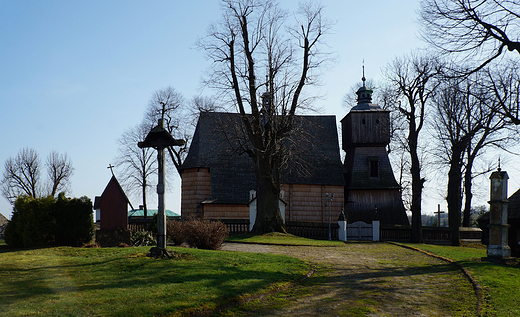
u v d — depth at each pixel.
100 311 8.21
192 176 44.28
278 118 33.59
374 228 35.41
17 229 20.47
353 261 18.83
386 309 10.44
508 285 12.90
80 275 11.80
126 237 20.62
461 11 19.25
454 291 12.56
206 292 10.12
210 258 15.26
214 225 20.56
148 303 8.89
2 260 14.53
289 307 10.33
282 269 14.45
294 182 43.84
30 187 64.00
